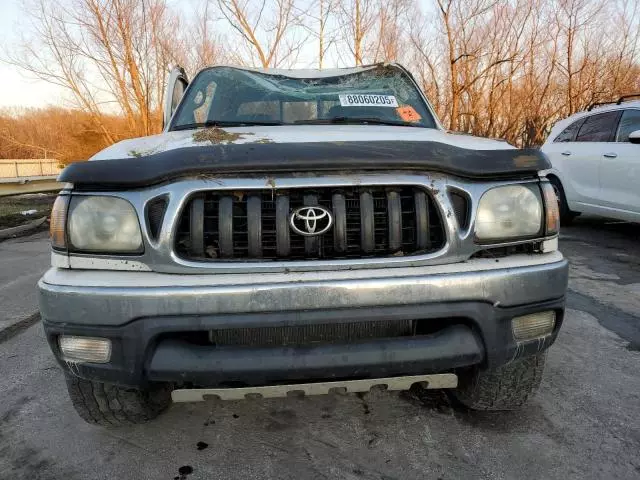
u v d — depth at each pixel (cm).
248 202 152
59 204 159
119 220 154
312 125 238
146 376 150
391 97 276
